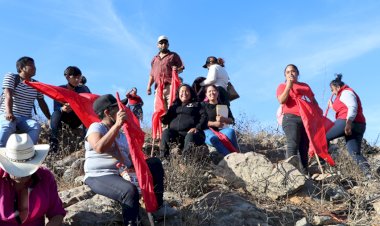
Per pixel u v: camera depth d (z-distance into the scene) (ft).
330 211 21.66
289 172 22.85
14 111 25.30
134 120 19.60
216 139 26.96
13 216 15.30
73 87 28.89
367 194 22.74
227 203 20.88
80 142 29.35
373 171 24.99
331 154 29.45
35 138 25.14
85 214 18.83
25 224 15.56
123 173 18.61
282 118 26.30
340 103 27.12
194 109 26.61
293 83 25.82
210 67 31.24
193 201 21.18
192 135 25.36
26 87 25.68
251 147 32.37
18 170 14.92
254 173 23.25
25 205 15.56
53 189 15.96
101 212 19.10
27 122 25.31
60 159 27.53
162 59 33.42
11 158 15.06
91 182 18.30
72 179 23.85
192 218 19.63
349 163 26.78
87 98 22.59
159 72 33.32
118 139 18.98
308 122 25.31
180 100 27.12
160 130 28.99
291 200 22.43
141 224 18.13
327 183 24.12
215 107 28.30
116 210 19.24
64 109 28.63
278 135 34.99
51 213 15.99
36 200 15.43
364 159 26.48
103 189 18.02
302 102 25.52
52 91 22.40
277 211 21.15
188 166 22.97
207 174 23.94
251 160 23.67
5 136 24.29
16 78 25.36
